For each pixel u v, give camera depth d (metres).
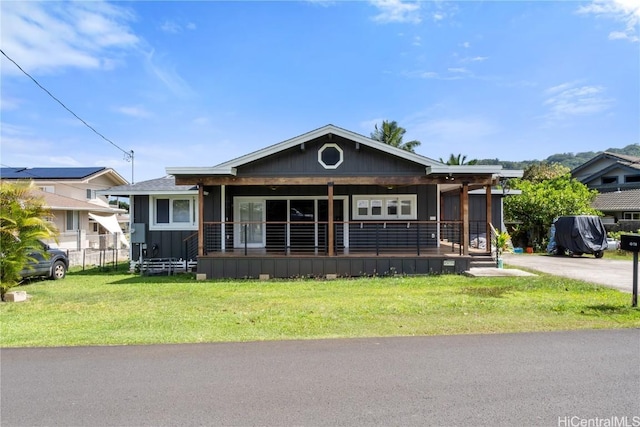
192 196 14.30
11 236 8.48
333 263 11.45
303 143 11.79
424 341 4.84
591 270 11.80
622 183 28.80
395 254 11.78
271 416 3.05
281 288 9.33
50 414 3.12
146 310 6.99
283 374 3.86
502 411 3.09
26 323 6.09
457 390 3.47
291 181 11.77
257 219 14.30
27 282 11.48
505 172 12.56
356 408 3.16
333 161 12.05
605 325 5.45
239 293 8.71
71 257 16.80
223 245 13.34
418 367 4.00
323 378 3.76
